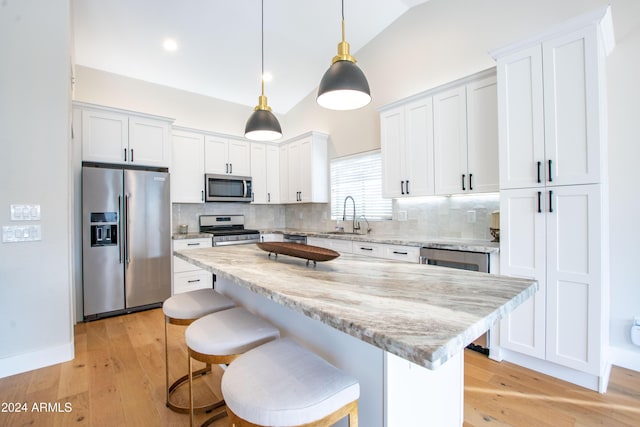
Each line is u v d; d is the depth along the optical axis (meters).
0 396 1.88
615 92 2.14
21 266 2.15
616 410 1.72
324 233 4.02
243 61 3.91
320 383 0.95
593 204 1.85
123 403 1.81
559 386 1.96
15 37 2.13
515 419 1.66
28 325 2.18
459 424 1.50
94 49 3.46
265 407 0.84
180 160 4.07
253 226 5.14
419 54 3.31
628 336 2.13
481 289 1.12
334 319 0.84
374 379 1.13
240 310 1.64
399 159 3.20
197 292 2.01
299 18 3.25
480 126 2.56
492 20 2.75
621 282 2.14
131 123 3.52
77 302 3.13
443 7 3.10
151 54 3.62
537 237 2.06
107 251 3.24
